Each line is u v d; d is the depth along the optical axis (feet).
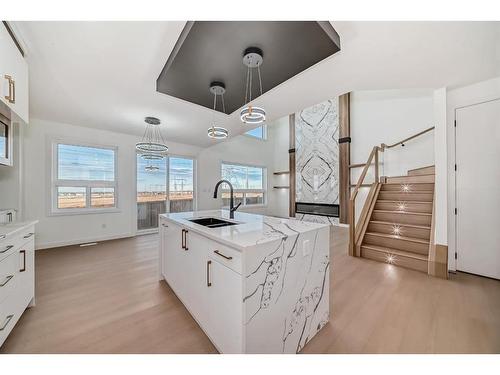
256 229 5.22
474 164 8.46
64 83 7.80
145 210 16.81
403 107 16.88
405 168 16.65
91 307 6.34
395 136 17.25
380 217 11.96
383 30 5.11
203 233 5.02
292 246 4.66
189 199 19.38
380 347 4.75
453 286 7.71
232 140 22.84
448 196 8.99
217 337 4.58
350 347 4.77
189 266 5.93
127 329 5.35
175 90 7.70
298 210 24.59
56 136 12.64
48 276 8.55
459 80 7.91
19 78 5.37
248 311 3.78
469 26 4.96
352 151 19.94
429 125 15.60
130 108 10.30
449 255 9.07
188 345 4.81
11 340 4.89
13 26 4.91
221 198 21.77
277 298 4.30
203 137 16.26
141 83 7.84
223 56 5.70
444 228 8.62
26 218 11.76
